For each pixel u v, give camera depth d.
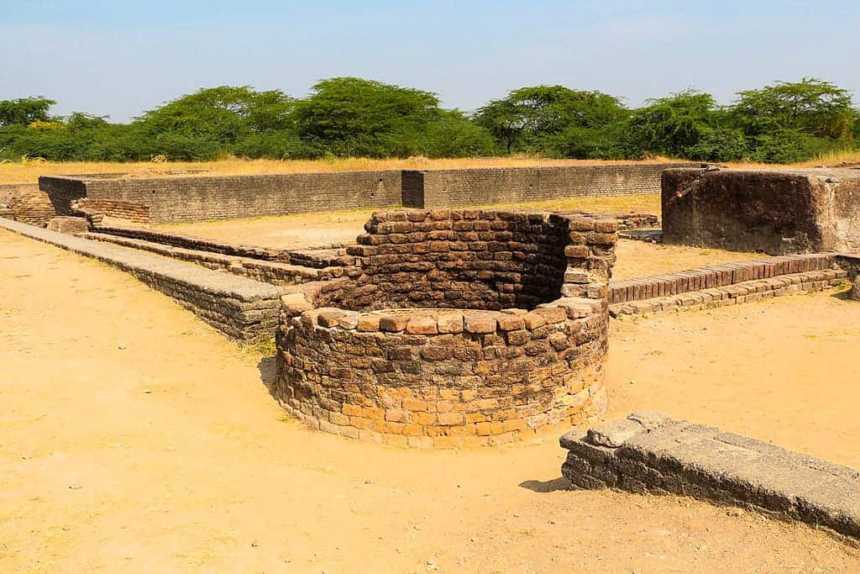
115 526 4.95
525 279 11.32
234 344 10.78
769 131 46.09
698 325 11.85
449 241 11.72
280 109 54.66
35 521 4.96
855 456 6.88
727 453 5.14
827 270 14.84
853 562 3.97
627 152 48.50
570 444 5.87
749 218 18.19
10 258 15.94
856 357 10.09
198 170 36.03
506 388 7.40
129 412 7.65
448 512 5.59
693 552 4.29
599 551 4.44
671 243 20.28
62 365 9.24
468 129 50.50
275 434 7.61
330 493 5.96
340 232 25.36
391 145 46.34
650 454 5.25
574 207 32.38
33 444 6.44
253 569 4.48
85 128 54.91
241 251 16.36
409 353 7.32
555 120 57.34
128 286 13.48
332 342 7.61
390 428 7.44
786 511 4.46
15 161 41.03
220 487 5.85
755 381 9.23
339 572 4.48
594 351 8.09
